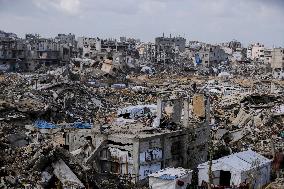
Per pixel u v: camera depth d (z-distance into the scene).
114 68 145.38
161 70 175.50
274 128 69.69
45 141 48.19
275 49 191.88
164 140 42.97
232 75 168.00
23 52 156.88
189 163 46.88
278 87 120.19
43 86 93.25
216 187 39.19
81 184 35.28
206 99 50.97
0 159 38.38
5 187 33.03
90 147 42.22
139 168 40.34
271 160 46.72
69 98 80.94
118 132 43.16
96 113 77.81
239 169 40.59
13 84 101.75
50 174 36.03
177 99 47.62
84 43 197.00
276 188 40.25
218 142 55.62
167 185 37.66
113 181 38.91
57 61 164.75
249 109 79.56
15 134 48.09
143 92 107.06
